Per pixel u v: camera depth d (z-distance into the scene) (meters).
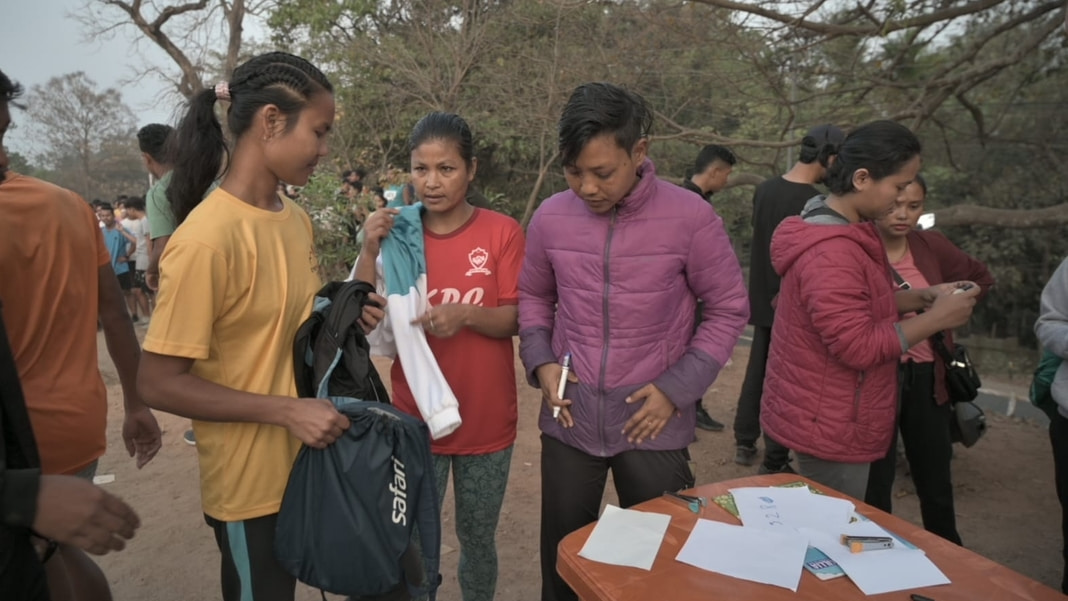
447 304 2.01
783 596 1.28
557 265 2.03
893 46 6.87
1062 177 6.79
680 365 1.91
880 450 2.13
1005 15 6.63
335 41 12.26
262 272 1.62
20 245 1.73
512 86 9.27
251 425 1.64
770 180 3.91
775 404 2.24
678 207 1.93
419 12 10.56
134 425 2.26
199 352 1.50
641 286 1.94
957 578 1.33
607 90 1.75
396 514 1.61
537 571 3.00
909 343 1.94
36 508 1.08
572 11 7.57
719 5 5.85
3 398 1.13
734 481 1.79
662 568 1.37
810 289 2.01
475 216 2.21
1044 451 4.23
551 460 2.13
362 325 1.79
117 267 8.92
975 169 7.29
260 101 1.59
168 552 3.13
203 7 13.77
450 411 1.94
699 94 8.34
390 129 11.81
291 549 1.64
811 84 7.14
